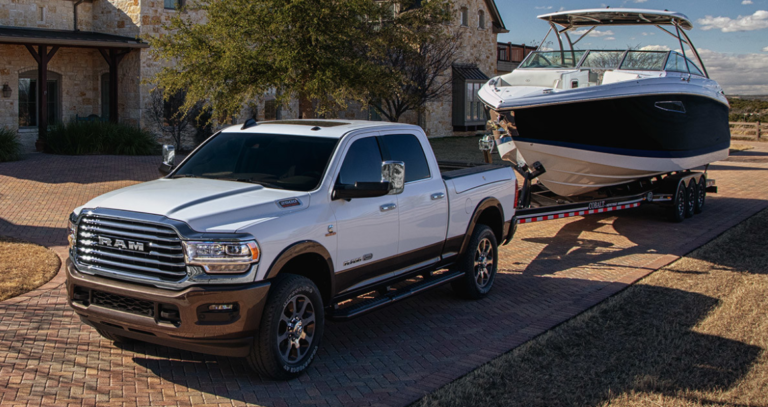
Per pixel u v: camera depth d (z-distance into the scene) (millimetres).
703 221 12992
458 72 32969
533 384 5090
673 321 6750
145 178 15492
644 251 10227
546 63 13000
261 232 4652
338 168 5504
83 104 24062
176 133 23703
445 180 6758
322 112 15633
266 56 14453
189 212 4629
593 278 8531
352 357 5574
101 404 4398
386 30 16203
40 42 20078
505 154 10953
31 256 8273
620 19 12883
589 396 4918
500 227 7840
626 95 10773
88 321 5004
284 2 14188
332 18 14469
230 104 14797
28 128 22422
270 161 5691
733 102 56312
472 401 4727
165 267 4516
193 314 4422
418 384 4996
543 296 7656
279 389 4809
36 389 4566
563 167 11031
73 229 4938
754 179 19531
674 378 5305
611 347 5977
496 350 5793
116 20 23609
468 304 7289
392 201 5895
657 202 12344
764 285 8227
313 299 5082
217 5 14703
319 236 5102
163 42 15578
